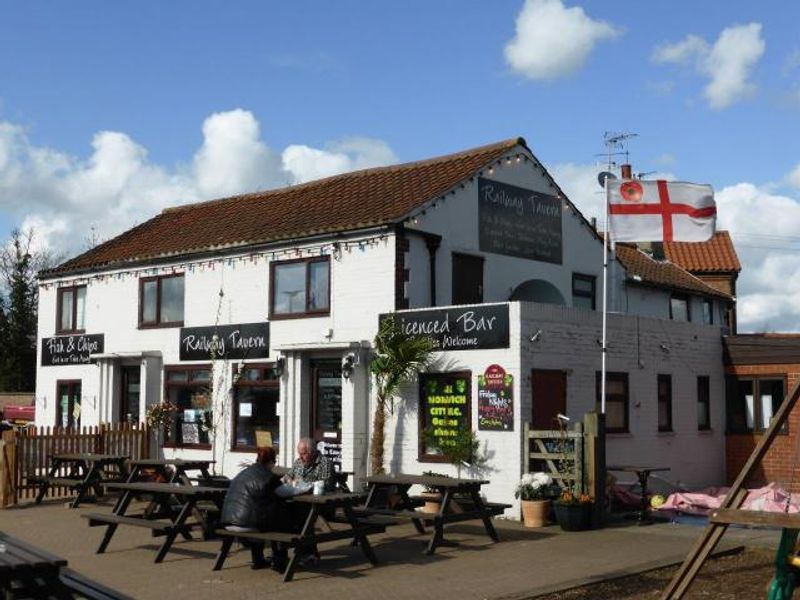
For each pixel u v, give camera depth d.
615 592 10.52
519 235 21.22
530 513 15.48
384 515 14.12
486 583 10.89
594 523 15.19
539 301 20.89
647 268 28.39
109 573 11.51
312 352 19.42
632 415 19.41
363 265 18.80
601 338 18.50
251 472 11.82
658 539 14.15
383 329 17.73
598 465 15.52
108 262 23.89
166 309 22.86
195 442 21.75
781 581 9.16
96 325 24.42
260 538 11.15
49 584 7.23
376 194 21.00
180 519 12.48
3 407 38.47
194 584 10.87
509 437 16.41
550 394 17.11
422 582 10.96
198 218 25.22
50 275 25.67
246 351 20.77
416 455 17.61
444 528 15.27
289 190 24.77
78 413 24.62
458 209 19.72
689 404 21.30
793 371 21.62
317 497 11.49
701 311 29.38
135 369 23.52
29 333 49.50
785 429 21.64
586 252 23.28
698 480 21.33
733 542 13.67
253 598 10.12
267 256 20.62
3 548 7.77
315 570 11.72
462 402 17.14
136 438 21.28
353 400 18.30
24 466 18.91
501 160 20.94
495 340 16.75
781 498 16.80
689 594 10.36
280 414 19.58
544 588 10.51
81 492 17.84
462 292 19.62
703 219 17.75
